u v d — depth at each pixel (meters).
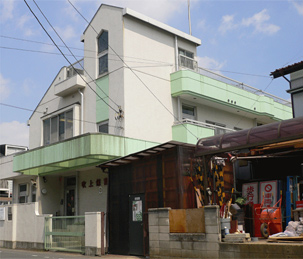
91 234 13.95
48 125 20.78
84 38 19.77
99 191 18.02
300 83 15.45
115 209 14.20
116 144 15.32
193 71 19.11
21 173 19.83
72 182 20.22
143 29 18.59
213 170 12.49
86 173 18.95
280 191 12.66
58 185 20.75
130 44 17.78
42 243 16.55
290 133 9.84
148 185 13.11
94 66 18.80
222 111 21.67
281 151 12.72
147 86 18.06
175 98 19.27
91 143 14.80
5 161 22.66
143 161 13.47
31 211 17.73
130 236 13.34
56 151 16.62
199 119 20.08
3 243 19.17
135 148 16.00
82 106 18.91
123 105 16.84
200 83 19.23
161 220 11.59
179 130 18.30
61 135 19.69
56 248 15.78
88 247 13.97
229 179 13.61
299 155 13.00
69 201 20.19
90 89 18.83
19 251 16.67
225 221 10.54
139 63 17.97
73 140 15.69
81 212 18.78
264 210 11.91
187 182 12.33
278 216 11.62
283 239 9.62
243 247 9.54
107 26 18.47
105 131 17.70
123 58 17.34
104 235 13.93
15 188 23.42
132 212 13.48
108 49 18.23
